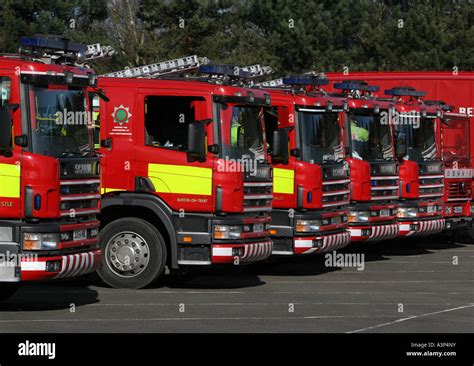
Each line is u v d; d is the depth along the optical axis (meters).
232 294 16.17
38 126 13.57
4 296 15.03
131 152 16.55
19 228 13.44
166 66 18.92
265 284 17.61
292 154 18.61
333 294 16.42
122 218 16.52
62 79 13.87
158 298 15.51
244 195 16.53
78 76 14.14
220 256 16.23
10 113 13.31
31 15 40.19
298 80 19.17
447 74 26.70
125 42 45.69
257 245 16.83
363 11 52.59
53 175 13.56
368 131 21.45
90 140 14.55
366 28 49.41
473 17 49.06
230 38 46.47
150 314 13.93
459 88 26.58
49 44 14.07
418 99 24.67
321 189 18.75
